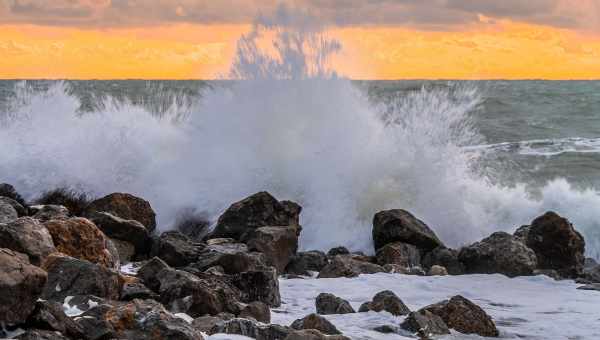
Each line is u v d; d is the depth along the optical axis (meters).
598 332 11.05
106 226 16.25
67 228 12.70
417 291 13.97
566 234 16.27
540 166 31.06
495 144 37.59
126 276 12.09
